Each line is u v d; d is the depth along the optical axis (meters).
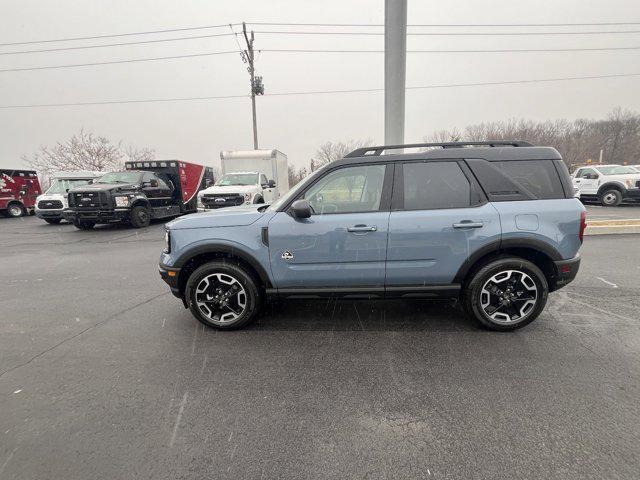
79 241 10.26
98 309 4.48
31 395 2.65
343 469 1.92
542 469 1.89
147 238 10.47
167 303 4.68
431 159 3.45
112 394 2.65
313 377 2.82
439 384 2.68
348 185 3.50
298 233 3.44
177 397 2.60
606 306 4.12
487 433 2.16
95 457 2.04
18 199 19.19
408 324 3.77
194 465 1.97
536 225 3.33
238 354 3.23
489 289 3.49
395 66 6.86
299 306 4.38
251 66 25.91
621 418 2.26
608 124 52.41
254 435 2.19
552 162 3.44
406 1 6.70
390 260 3.42
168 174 15.05
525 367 2.88
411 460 1.97
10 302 4.83
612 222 9.22
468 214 3.34
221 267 3.62
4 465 1.98
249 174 13.68
